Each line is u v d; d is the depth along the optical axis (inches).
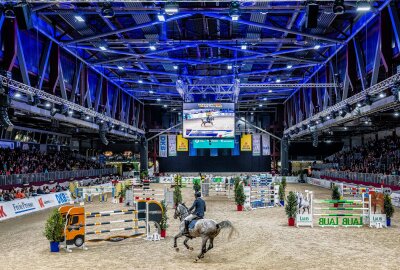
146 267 497.7
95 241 643.5
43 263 524.1
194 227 541.6
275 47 1423.5
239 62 1630.2
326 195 1492.4
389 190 1195.9
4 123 840.3
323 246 610.9
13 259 550.3
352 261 517.3
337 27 1272.1
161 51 1325.0
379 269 479.2
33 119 1552.7
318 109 1675.7
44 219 963.3
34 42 1104.8
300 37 1327.5
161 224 697.6
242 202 1078.4
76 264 516.7
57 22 1183.6
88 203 1312.7
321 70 1628.9
